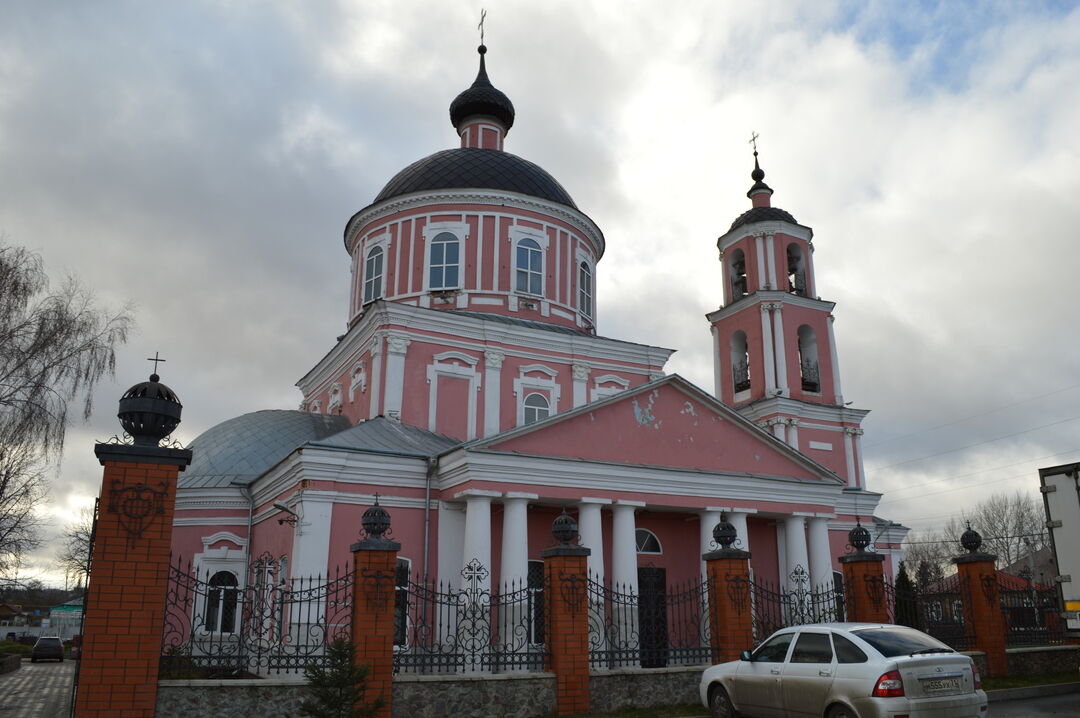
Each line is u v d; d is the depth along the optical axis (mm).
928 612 18109
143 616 10367
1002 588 22859
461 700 12453
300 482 19688
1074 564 14719
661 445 22406
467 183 29141
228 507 23719
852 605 16641
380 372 24500
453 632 19359
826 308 32844
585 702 13148
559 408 26906
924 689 10367
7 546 31250
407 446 21688
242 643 12922
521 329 26516
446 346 25531
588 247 31250
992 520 64000
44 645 45719
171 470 10883
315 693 10586
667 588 23359
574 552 13711
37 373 25281
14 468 26969
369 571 11875
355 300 29766
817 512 24000
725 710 12859
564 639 13273
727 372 32938
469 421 25234
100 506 10484
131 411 10938
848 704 10594
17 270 25906
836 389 32312
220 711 10883
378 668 11562
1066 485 14984
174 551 23172
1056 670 18766
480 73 33938
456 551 20391
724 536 15562
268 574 20750
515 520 19766
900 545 32875
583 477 20703
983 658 17531
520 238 28781
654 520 23828
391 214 29172
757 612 16875
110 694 10062
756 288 32469
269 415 27109
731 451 23484
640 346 28531
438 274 28047
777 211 33500
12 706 21094
